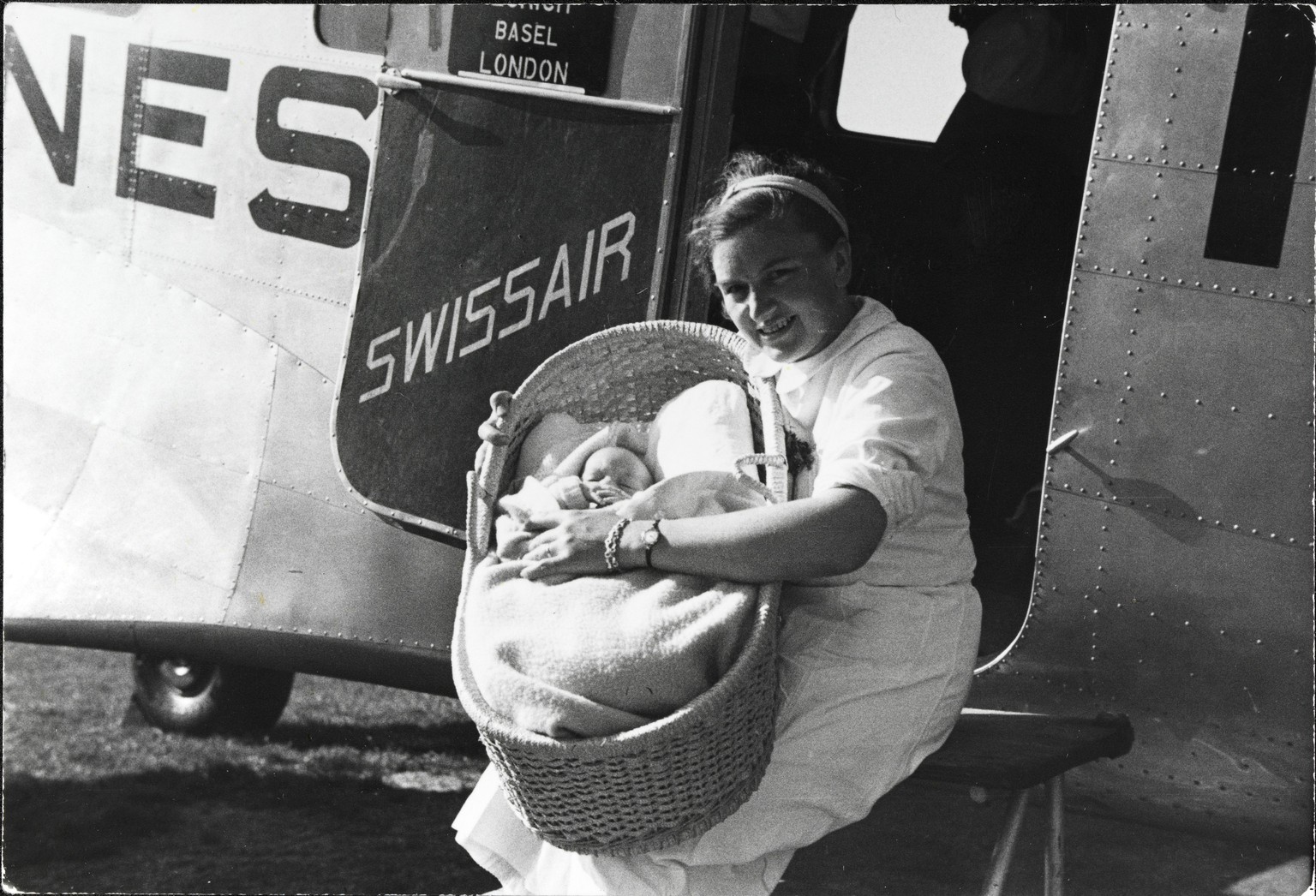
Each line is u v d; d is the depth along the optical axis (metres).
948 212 3.34
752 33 3.36
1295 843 2.69
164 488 3.49
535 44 2.99
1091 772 2.79
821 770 2.15
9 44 3.62
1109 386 2.61
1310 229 2.43
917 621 2.20
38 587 3.61
